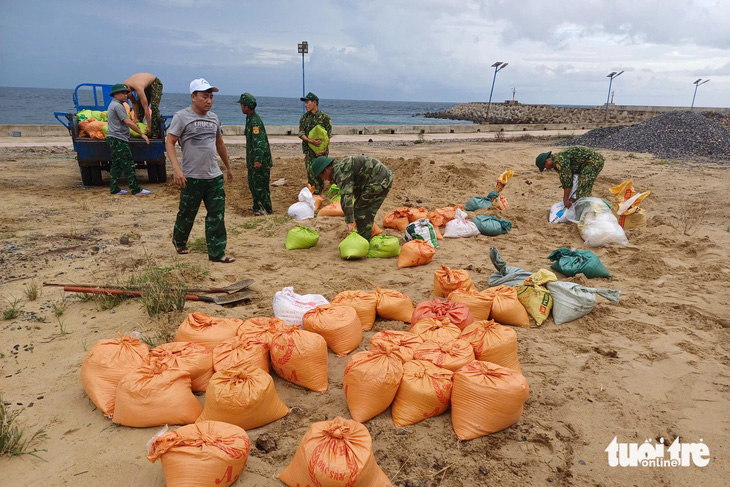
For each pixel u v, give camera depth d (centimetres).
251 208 963
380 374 324
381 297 477
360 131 2903
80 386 360
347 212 657
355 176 671
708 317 480
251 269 611
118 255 650
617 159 1645
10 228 765
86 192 1084
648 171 1417
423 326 414
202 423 279
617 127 2422
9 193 1031
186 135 593
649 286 562
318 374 363
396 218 824
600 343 439
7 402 338
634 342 440
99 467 282
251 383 311
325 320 414
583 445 310
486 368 327
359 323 436
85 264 612
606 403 352
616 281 582
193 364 345
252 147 853
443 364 352
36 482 271
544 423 329
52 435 309
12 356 398
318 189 1018
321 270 615
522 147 2095
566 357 416
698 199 1070
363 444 261
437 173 1228
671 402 354
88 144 1088
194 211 630
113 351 350
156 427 316
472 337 389
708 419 337
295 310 446
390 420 332
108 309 486
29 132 2186
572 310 479
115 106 1008
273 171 1352
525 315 478
